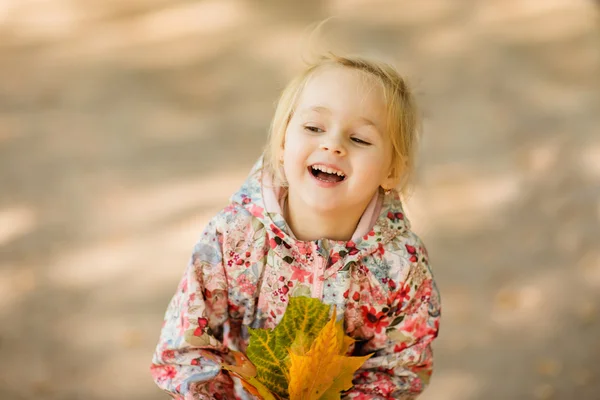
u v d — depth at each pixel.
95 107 4.95
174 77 5.45
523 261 3.44
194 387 1.40
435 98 5.07
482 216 3.78
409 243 1.46
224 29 6.38
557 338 2.98
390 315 1.47
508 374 2.80
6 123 4.69
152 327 3.01
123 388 2.70
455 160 4.30
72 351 2.87
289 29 6.38
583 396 2.68
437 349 2.94
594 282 3.29
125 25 6.45
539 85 5.19
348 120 1.33
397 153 1.43
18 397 2.62
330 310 1.41
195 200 3.92
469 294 3.23
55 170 4.15
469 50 5.83
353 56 1.42
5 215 3.72
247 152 4.44
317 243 1.40
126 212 3.79
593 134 4.49
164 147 4.47
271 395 1.34
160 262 3.41
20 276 3.27
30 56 5.73
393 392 1.47
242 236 1.42
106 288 3.22
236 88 5.30
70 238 3.55
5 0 6.97
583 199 3.86
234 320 1.49
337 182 1.34
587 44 5.78
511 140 4.50
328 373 1.31
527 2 6.70
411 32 6.26
